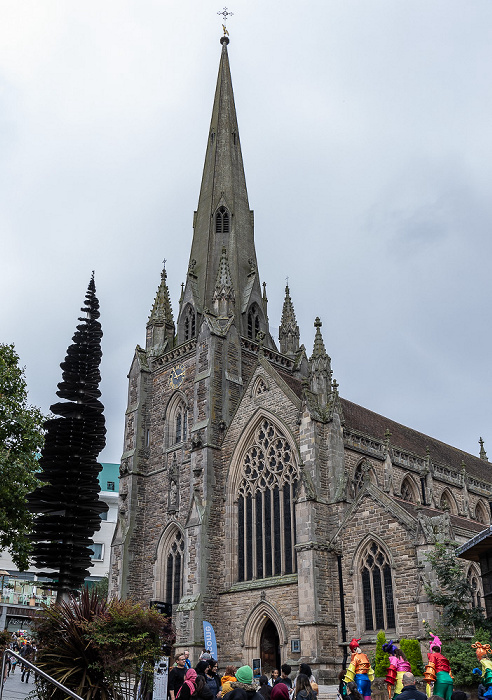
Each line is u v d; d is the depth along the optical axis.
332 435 57.44
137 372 75.88
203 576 58.88
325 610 51.34
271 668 56.03
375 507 51.34
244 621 56.75
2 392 53.38
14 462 51.62
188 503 65.12
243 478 62.38
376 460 64.56
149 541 68.50
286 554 56.53
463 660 33.91
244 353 71.25
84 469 30.89
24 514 51.16
